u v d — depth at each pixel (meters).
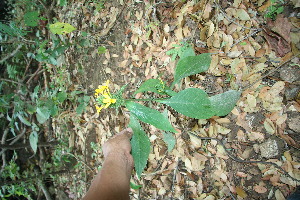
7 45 1.05
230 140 0.54
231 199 0.54
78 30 0.87
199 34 0.58
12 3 1.17
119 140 0.39
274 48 0.50
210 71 0.56
